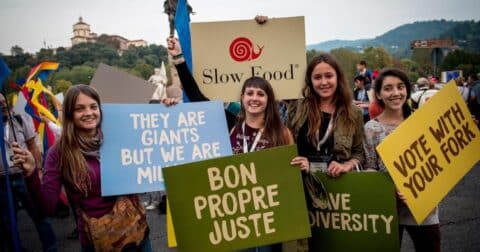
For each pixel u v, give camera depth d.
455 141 2.75
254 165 2.33
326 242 2.63
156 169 2.56
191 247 2.30
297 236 2.35
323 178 2.60
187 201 2.29
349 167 2.62
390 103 2.73
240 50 3.22
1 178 3.62
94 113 2.38
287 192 2.35
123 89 4.24
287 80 3.24
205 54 3.23
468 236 4.09
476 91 10.14
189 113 2.69
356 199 2.53
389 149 2.46
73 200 2.37
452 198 5.57
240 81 3.25
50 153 2.36
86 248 2.39
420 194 2.51
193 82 3.11
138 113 2.60
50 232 4.04
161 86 5.89
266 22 3.20
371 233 2.52
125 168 2.49
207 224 2.31
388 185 2.46
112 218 2.38
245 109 2.68
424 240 2.69
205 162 2.30
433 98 2.71
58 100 7.20
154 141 2.59
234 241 2.33
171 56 3.14
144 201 6.43
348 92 2.75
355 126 2.75
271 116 2.63
